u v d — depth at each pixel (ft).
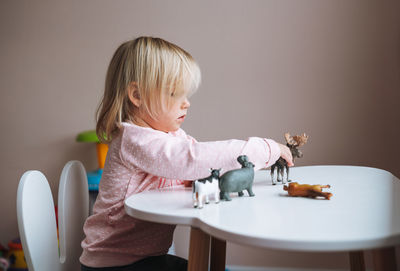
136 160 2.93
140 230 3.04
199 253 2.27
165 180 3.18
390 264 1.91
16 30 6.47
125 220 2.97
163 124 3.32
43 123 6.48
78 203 3.68
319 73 5.78
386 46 5.58
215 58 6.01
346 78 5.71
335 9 5.70
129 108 3.31
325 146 5.80
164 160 2.84
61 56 6.40
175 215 2.20
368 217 1.98
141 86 3.18
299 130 5.85
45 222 3.13
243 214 2.16
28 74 6.48
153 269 2.94
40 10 6.40
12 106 6.53
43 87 6.45
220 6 5.98
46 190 3.22
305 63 5.81
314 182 3.09
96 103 6.35
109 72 3.37
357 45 5.66
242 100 5.98
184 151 2.83
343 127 5.75
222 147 2.84
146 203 2.51
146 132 2.97
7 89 6.53
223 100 6.02
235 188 2.53
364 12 5.62
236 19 5.95
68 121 6.42
